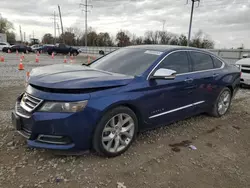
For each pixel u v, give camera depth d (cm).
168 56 373
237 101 663
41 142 268
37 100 265
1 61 1691
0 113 443
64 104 256
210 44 5675
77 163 284
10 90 654
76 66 369
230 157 329
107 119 284
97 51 5059
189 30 3434
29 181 246
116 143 304
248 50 1891
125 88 300
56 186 241
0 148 308
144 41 7238
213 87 461
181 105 392
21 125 283
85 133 269
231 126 455
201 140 379
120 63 378
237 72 536
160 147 343
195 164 303
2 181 243
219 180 272
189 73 404
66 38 8075
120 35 7550
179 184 259
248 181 273
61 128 257
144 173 274
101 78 290
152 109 339
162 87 346
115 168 279
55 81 269
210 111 489
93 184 247
